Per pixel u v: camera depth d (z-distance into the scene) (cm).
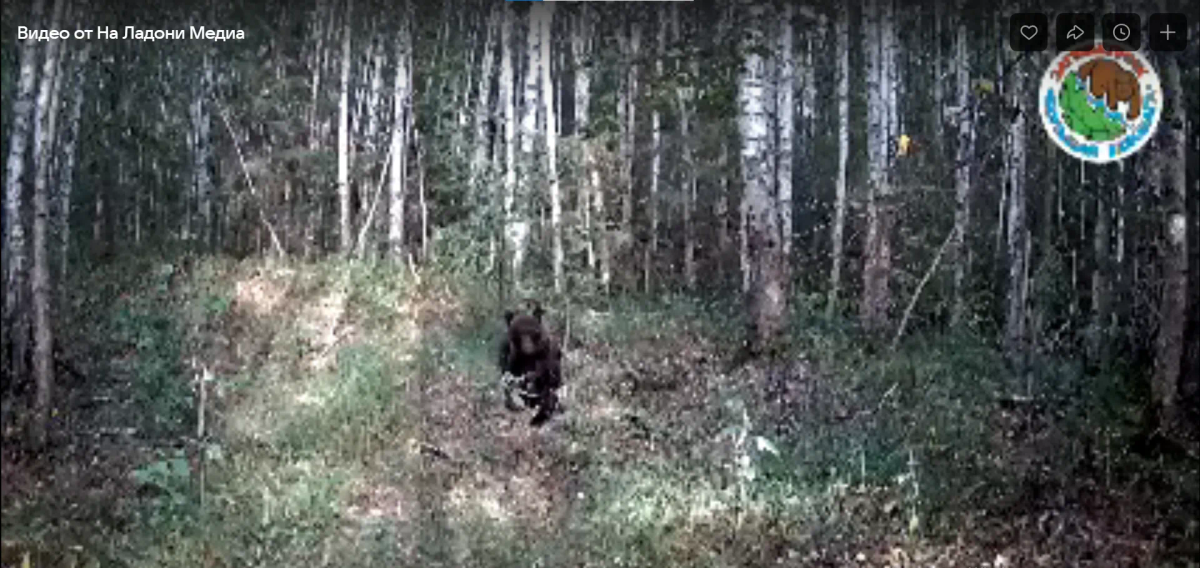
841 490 868
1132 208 1202
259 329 1388
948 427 1002
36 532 788
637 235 2169
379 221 2211
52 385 1017
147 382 1096
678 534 790
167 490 825
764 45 1294
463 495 892
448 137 2189
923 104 1958
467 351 1305
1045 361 1205
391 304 1588
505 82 2062
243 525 799
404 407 1080
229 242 2162
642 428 1044
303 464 944
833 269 1717
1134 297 1170
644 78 2072
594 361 1297
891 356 1298
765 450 936
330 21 2383
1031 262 1504
